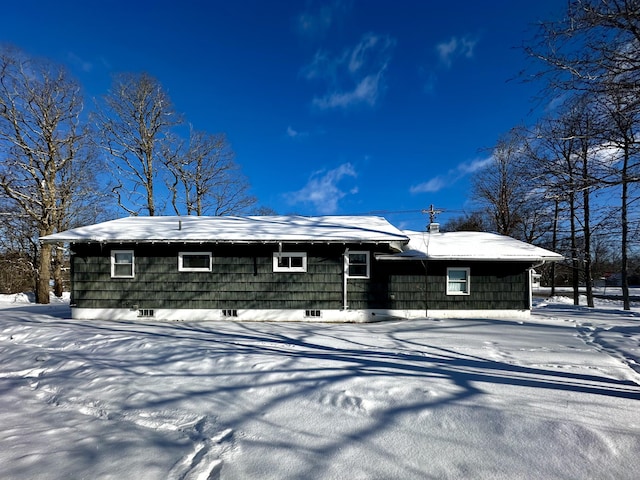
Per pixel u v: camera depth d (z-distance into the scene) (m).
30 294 22.47
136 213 23.88
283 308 12.08
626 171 5.94
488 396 4.43
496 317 12.31
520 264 12.45
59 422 4.21
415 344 7.73
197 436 3.77
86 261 12.28
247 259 12.19
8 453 3.40
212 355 6.45
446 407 4.12
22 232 22.91
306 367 5.66
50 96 19.81
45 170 20.12
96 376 5.68
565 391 4.66
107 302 12.22
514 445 3.33
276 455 3.29
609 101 5.48
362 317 12.12
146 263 12.25
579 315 13.58
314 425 3.85
